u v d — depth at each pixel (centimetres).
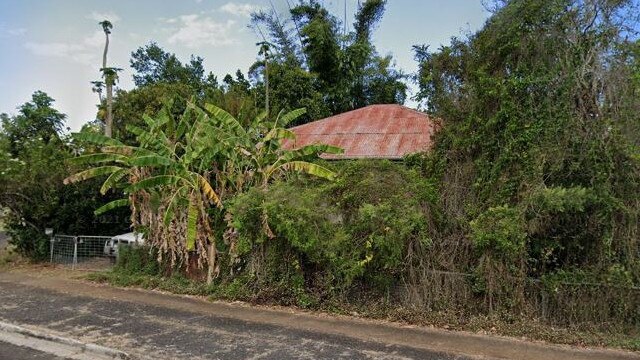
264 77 2689
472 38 881
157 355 602
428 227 784
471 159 828
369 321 756
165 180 906
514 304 707
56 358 620
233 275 919
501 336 679
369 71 2972
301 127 1747
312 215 798
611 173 700
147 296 916
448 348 631
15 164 1182
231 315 786
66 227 1306
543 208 702
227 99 1925
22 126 1583
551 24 770
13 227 1284
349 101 2912
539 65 766
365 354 607
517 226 699
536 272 730
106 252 1180
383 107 1800
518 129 753
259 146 1017
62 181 1249
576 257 725
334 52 2780
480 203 789
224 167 982
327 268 816
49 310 816
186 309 823
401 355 604
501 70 812
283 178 988
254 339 665
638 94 718
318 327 723
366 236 784
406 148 1433
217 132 941
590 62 746
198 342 651
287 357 595
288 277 845
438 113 904
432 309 752
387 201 784
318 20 2862
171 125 1019
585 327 677
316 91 2675
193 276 979
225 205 929
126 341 655
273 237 832
